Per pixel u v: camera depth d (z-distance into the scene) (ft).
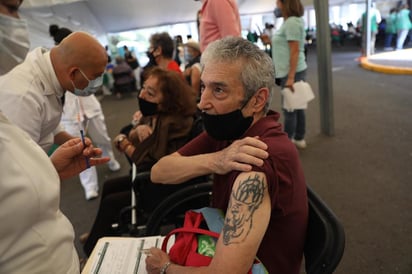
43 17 13.12
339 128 11.62
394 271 5.09
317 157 9.45
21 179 1.76
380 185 7.51
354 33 42.78
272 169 2.42
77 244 6.79
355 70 23.98
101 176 10.11
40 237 1.90
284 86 9.64
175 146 5.21
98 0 16.28
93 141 9.66
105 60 4.06
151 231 4.19
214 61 2.75
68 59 3.83
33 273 1.87
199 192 4.10
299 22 8.69
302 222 2.76
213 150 3.81
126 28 23.47
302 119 9.88
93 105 8.96
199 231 2.77
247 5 12.79
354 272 5.17
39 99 3.85
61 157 3.19
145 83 5.31
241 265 2.27
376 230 6.03
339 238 2.45
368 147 9.68
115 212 5.29
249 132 2.94
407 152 9.01
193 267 2.48
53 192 2.00
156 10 15.80
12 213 1.72
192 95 5.49
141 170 5.21
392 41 33.04
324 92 10.66
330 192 7.49
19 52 4.50
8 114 3.62
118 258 3.10
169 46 8.54
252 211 2.33
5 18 4.09
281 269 2.81
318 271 2.44
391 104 13.85
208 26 6.19
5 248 1.76
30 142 2.03
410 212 6.41
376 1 32.73
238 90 2.75
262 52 2.82
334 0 41.22
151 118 5.89
